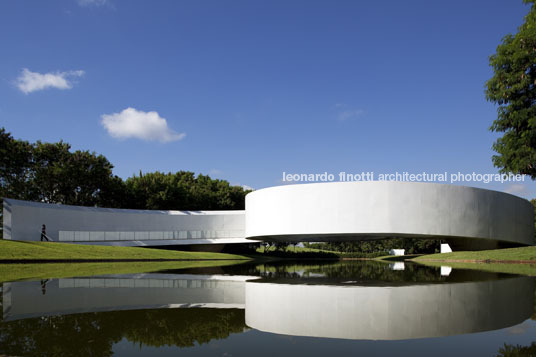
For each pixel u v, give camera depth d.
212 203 60.69
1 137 42.72
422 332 4.55
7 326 4.66
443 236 31.69
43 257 23.34
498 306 6.43
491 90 20.00
